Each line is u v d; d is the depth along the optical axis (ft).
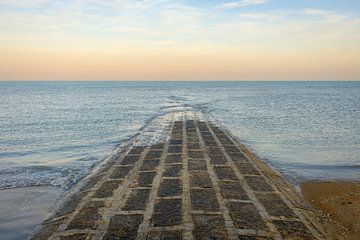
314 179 41.09
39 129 82.58
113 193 32.30
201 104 172.14
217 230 23.94
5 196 33.71
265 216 26.73
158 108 147.33
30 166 45.98
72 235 23.63
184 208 27.96
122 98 230.89
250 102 188.03
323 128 85.35
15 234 25.30
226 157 48.03
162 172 39.65
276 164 48.62
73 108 145.07
